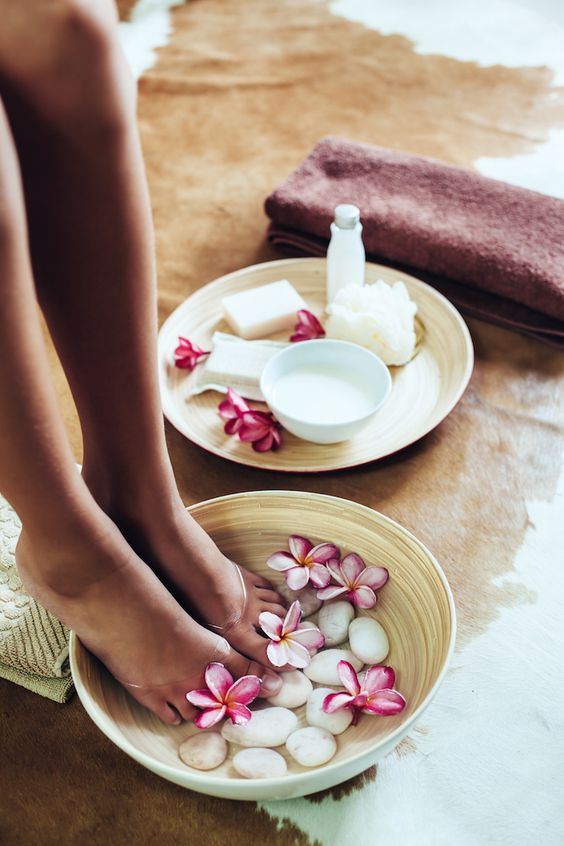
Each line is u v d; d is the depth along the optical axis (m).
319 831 0.73
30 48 0.47
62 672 0.82
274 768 0.69
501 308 1.25
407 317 1.15
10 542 0.92
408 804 0.75
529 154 1.60
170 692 0.73
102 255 0.56
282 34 2.07
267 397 1.05
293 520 0.87
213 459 1.07
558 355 1.21
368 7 2.16
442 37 2.02
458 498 1.02
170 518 0.73
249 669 0.76
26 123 0.51
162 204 1.54
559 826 0.73
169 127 1.76
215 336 1.18
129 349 0.61
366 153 1.45
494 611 0.89
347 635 0.82
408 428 1.07
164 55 2.00
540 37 2.00
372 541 0.84
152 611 0.69
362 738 0.72
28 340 0.51
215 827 0.74
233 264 1.39
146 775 0.77
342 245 1.18
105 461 0.69
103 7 0.49
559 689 0.83
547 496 1.02
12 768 0.78
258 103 1.83
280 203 1.35
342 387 1.08
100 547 0.65
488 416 1.12
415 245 1.27
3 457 0.56
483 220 1.30
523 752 0.78
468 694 0.83
